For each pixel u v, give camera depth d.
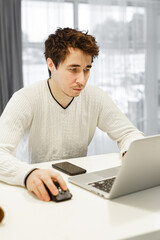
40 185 0.95
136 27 3.82
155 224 0.79
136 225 0.78
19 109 1.40
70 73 1.24
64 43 1.22
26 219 0.82
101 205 0.90
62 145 1.56
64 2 3.35
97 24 3.55
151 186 1.05
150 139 0.89
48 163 1.36
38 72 3.29
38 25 3.23
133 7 3.78
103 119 1.61
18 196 0.98
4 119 1.37
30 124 1.50
